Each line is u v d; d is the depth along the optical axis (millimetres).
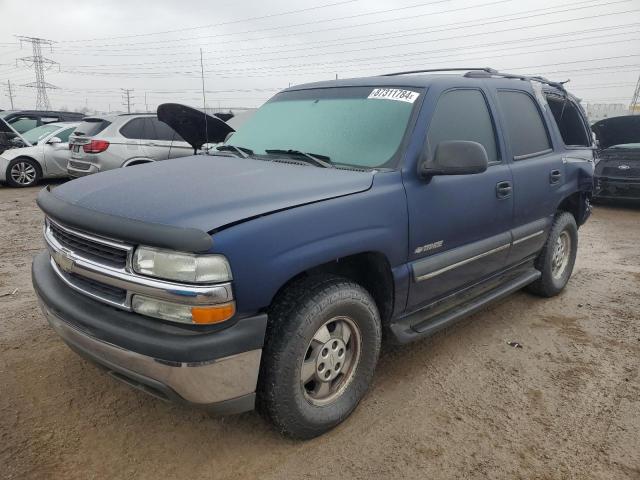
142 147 9172
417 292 3168
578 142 5281
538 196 4191
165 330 2230
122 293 2346
